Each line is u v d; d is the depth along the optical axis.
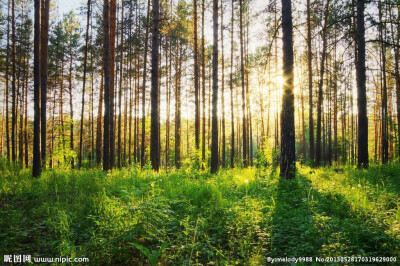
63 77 28.81
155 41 11.94
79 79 29.98
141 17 24.89
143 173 10.25
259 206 5.61
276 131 30.12
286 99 8.48
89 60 28.22
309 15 14.47
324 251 3.72
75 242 4.25
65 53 29.25
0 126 36.50
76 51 29.36
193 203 6.20
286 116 8.45
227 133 50.72
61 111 29.14
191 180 9.09
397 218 4.84
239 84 27.66
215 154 12.68
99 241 3.95
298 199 6.27
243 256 3.79
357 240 4.04
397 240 3.92
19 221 4.80
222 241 4.43
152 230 4.18
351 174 9.84
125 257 3.80
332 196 6.35
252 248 4.06
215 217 5.17
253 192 7.18
